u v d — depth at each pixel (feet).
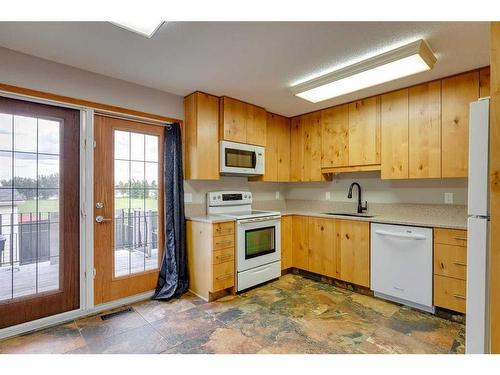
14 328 6.98
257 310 8.45
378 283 9.25
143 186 9.48
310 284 10.77
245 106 11.03
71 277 7.94
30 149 7.38
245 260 9.96
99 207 8.47
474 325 4.33
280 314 8.17
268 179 12.32
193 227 9.87
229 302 9.05
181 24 5.79
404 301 8.79
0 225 6.98
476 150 4.35
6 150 7.04
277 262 11.19
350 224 10.06
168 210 9.68
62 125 7.82
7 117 7.04
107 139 8.65
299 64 7.71
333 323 7.62
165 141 9.86
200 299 9.29
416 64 7.06
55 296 7.68
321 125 12.00
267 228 10.85
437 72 8.18
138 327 7.39
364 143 10.47
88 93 8.13
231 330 7.24
